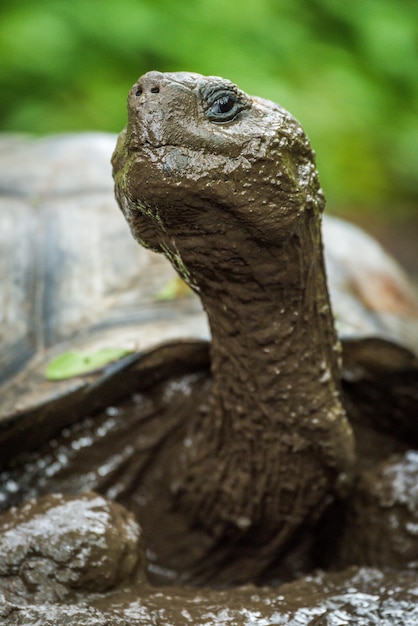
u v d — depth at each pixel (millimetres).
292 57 10508
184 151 2586
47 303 3791
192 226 2713
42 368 3523
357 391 3918
